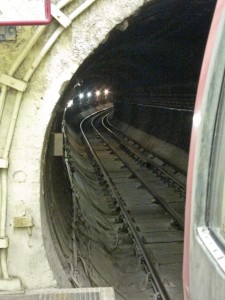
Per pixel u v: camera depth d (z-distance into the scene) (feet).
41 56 15.31
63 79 15.66
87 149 72.95
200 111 8.45
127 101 104.22
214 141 7.95
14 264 15.94
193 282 8.33
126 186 48.75
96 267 23.90
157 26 33.24
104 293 15.11
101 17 15.53
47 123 15.69
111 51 39.34
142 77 75.20
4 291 15.61
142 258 26.76
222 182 7.61
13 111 15.39
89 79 115.03
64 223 23.84
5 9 13.32
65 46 15.56
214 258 7.23
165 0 19.79
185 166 47.78
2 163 15.47
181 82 52.85
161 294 22.40
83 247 24.53
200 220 8.22
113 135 94.79
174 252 29.43
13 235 15.89
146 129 81.82
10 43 15.10
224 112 7.72
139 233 32.17
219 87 7.93
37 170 15.79
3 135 15.60
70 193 32.89
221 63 7.88
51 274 16.11
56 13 15.12
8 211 15.81
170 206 38.93
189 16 30.73
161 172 50.78
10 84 15.20
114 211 38.32
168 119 65.26
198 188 8.25
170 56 48.98
